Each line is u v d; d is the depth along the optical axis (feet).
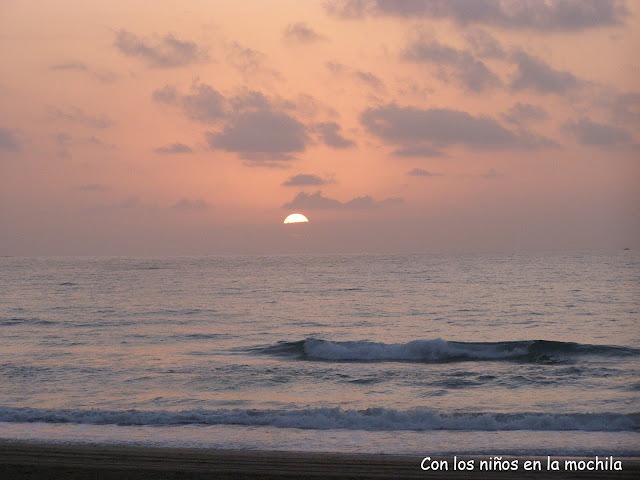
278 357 122.11
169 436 61.98
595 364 110.01
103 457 54.29
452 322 180.24
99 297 278.67
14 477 48.96
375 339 151.84
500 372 104.17
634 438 60.59
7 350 131.54
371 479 48.73
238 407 79.46
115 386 92.84
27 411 70.18
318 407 79.41
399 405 80.28
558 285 302.25
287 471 50.42
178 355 124.47
